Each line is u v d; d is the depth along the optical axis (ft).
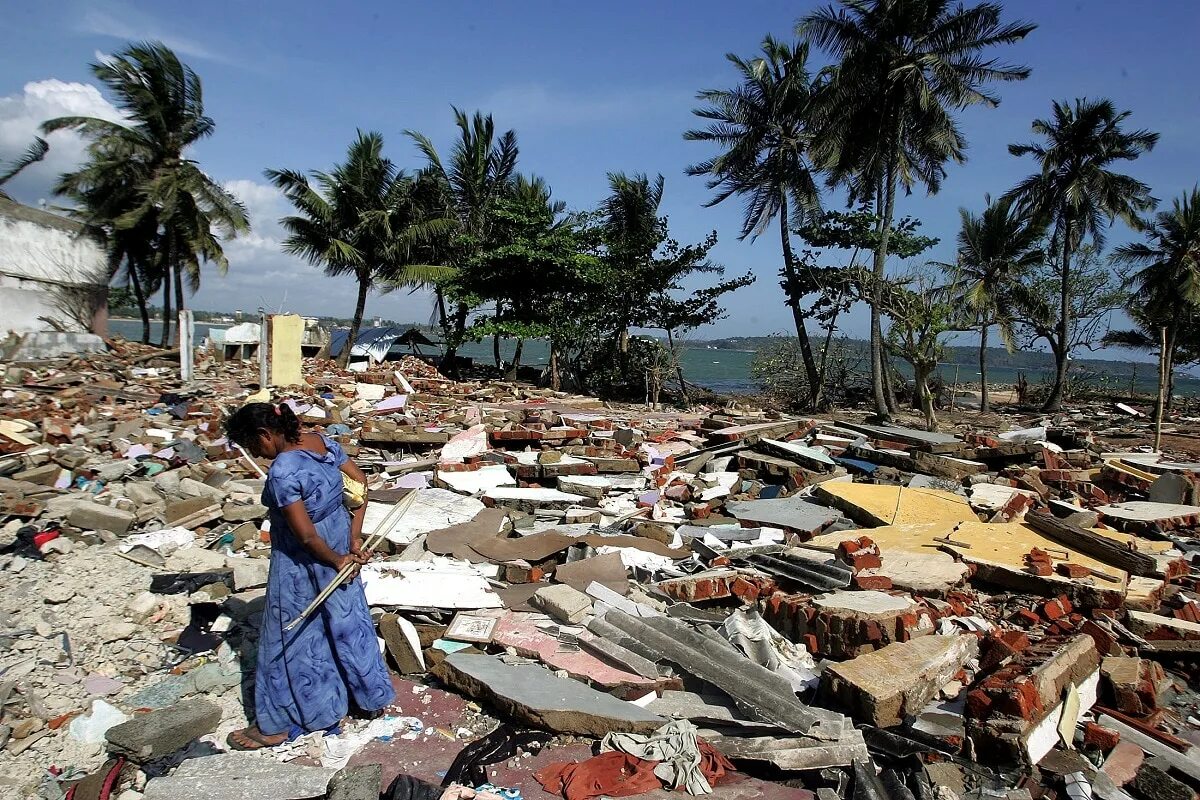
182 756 12.28
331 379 61.52
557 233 85.71
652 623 15.98
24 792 11.46
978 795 11.98
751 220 89.92
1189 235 99.45
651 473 32.83
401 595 17.26
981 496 27.91
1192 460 40.04
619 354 93.91
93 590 17.70
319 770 11.52
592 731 12.91
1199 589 21.18
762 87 83.92
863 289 84.02
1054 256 109.91
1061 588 19.47
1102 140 94.22
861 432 42.50
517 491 28.02
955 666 15.11
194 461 30.83
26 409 37.22
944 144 75.10
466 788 11.30
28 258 67.67
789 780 12.26
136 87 79.00
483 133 98.89
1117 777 12.76
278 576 12.67
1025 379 125.18
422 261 97.30
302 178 88.63
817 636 16.56
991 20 68.85
